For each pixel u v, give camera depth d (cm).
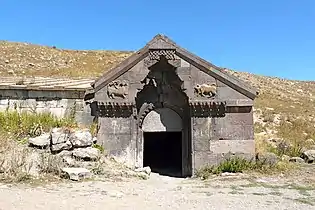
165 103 1761
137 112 1742
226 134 1655
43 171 1311
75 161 1443
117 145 1656
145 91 1767
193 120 1666
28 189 1086
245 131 1656
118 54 5709
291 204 1016
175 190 1231
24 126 1664
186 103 1741
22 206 870
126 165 1636
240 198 1091
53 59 5200
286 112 3656
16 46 5422
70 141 1525
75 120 1762
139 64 1684
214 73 1669
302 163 1900
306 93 5706
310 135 2878
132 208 907
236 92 1669
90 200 976
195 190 1238
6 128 1645
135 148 1675
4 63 4619
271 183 1377
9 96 1798
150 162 2284
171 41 1680
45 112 1792
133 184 1304
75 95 1795
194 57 1673
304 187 1302
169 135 2366
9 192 1020
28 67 4666
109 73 1675
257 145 2109
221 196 1122
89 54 5666
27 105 1803
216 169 1605
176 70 1673
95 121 1717
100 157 1550
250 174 1542
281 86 5759
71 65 5050
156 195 1107
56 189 1116
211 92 1659
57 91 1800
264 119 3186
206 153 1642
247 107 1666
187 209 923
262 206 983
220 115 1666
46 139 1530
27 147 1514
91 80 2120
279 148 2173
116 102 1662
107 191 1120
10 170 1250
